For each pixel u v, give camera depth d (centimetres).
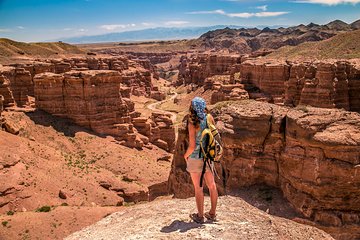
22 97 8200
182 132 3059
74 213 3791
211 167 1072
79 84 6334
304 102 6819
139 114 7875
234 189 2617
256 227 1087
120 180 5134
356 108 6750
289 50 13412
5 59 12219
